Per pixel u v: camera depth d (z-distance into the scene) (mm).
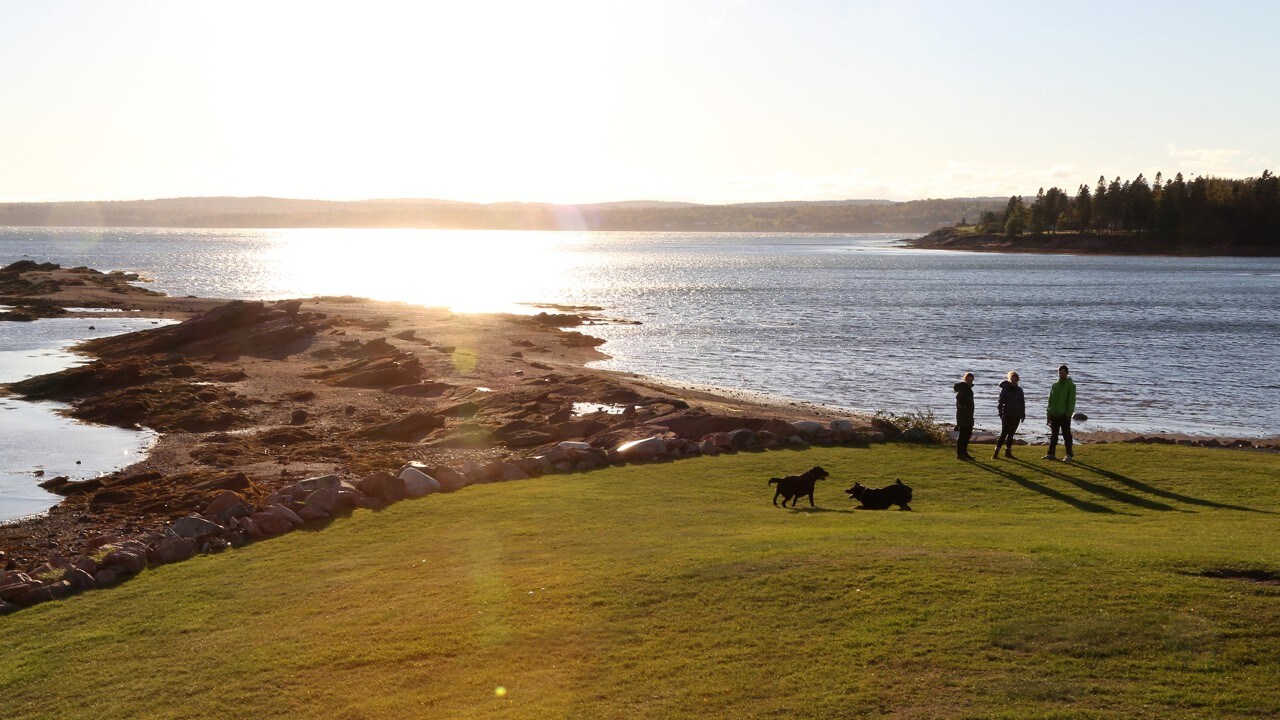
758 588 10391
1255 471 19281
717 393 39594
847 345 58250
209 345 47281
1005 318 75688
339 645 9820
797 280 127875
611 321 72188
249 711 8477
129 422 31016
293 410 32688
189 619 11406
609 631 9578
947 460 20797
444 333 55906
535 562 12500
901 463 20422
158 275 126500
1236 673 7727
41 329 58344
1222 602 9102
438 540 14406
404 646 9594
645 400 31797
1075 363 50188
